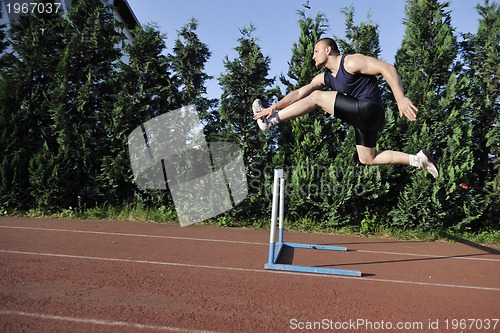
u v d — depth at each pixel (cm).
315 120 783
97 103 856
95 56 862
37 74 847
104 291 354
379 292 388
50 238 596
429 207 737
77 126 840
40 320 283
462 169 724
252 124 807
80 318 290
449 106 767
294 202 773
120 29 881
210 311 316
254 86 809
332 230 771
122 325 281
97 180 829
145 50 846
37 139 852
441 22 788
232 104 812
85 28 848
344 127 801
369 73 338
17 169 809
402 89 321
